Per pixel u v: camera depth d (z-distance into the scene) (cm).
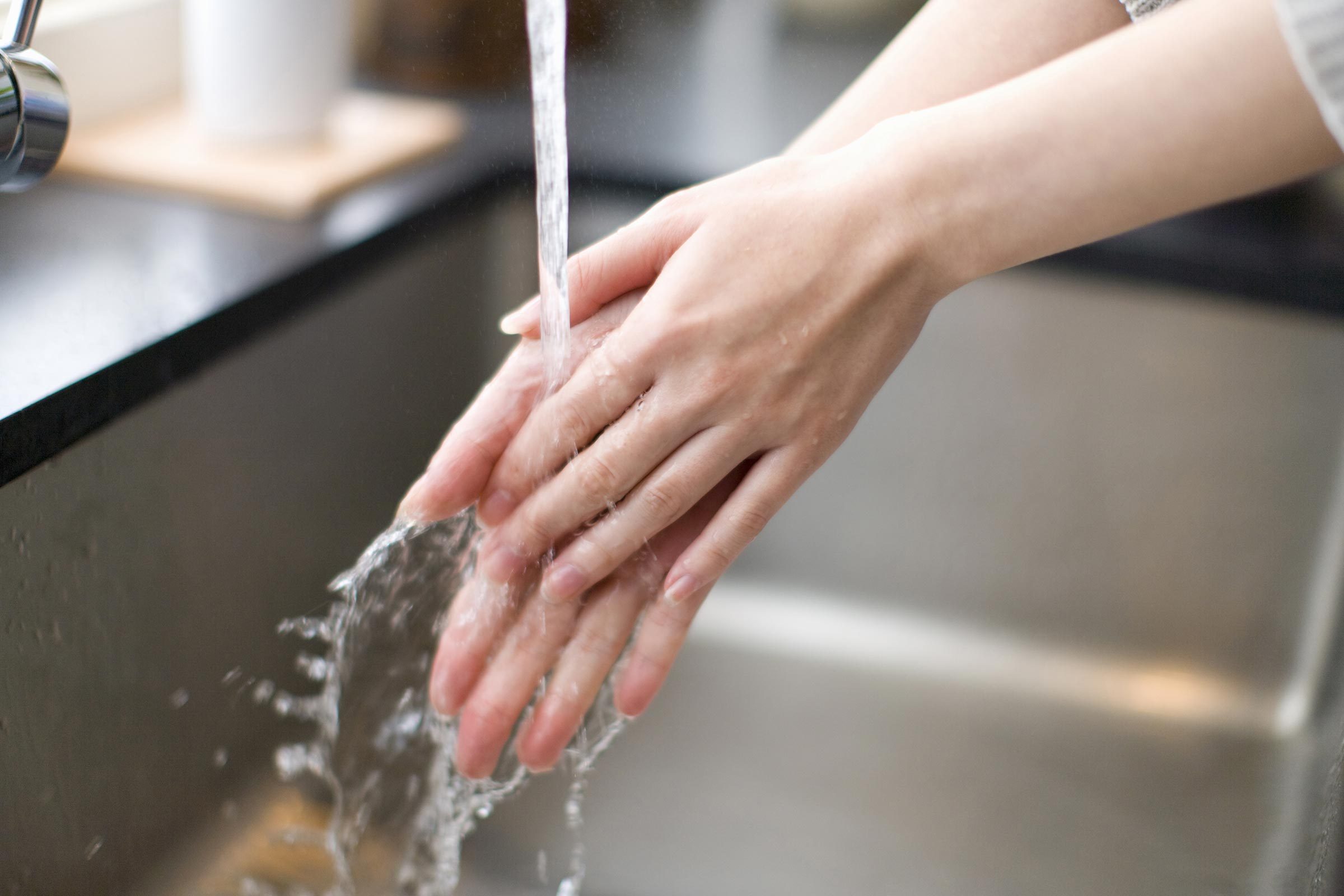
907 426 97
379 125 95
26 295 78
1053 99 63
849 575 99
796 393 66
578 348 70
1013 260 65
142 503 75
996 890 86
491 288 95
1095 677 96
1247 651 95
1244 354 91
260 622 83
